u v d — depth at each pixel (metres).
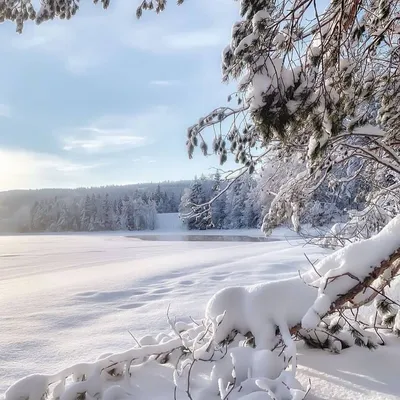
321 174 4.86
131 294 7.97
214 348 2.96
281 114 2.69
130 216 93.31
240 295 3.20
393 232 3.11
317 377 2.98
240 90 2.89
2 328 5.34
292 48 2.75
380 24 3.27
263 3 2.67
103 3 4.08
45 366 3.77
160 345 3.21
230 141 3.92
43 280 11.62
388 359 3.21
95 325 5.43
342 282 3.07
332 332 3.56
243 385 2.53
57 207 107.88
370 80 3.44
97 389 2.79
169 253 22.97
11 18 4.17
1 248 34.47
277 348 3.09
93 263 18.14
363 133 3.55
